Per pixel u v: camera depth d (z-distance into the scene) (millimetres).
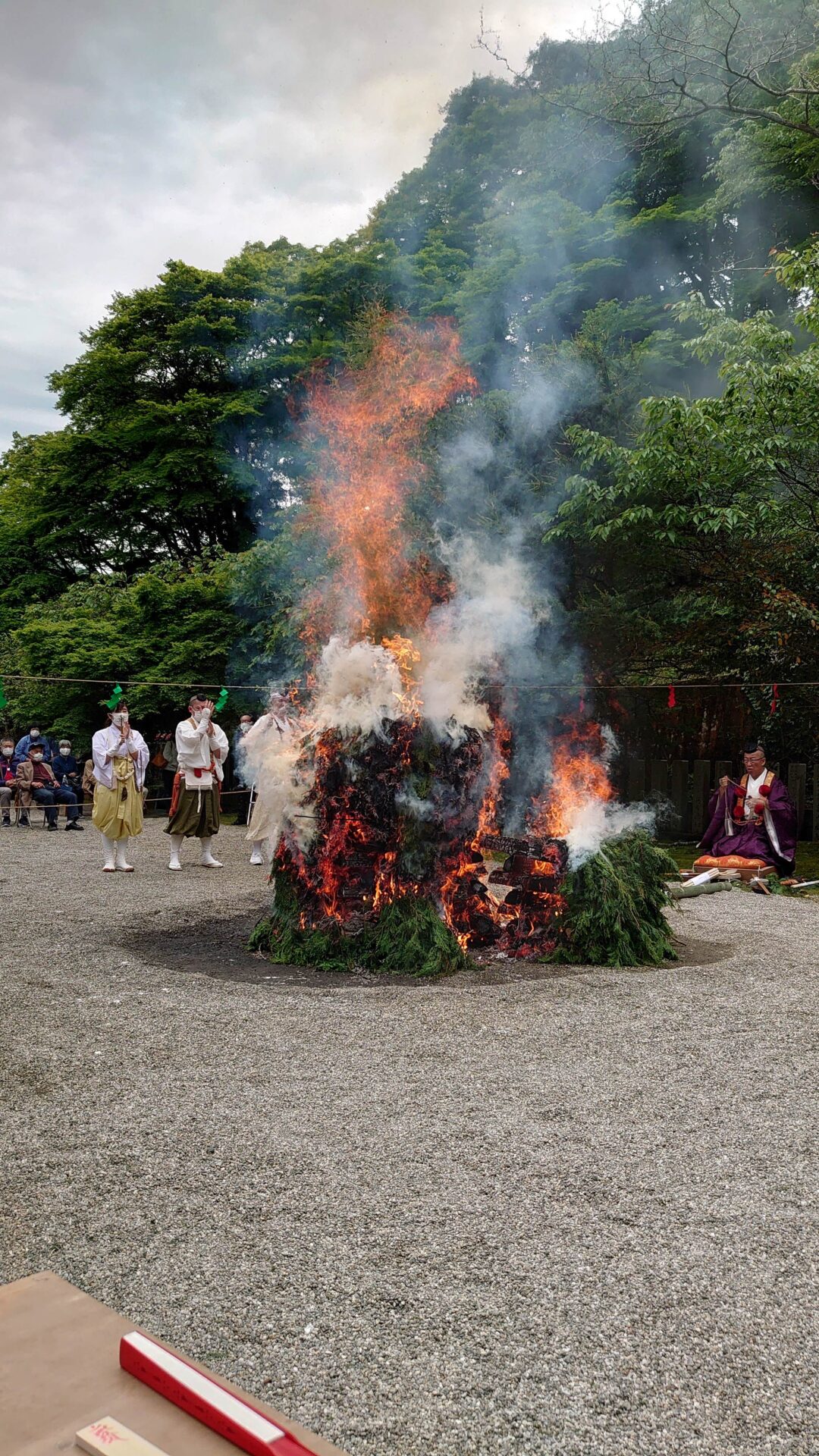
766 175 18422
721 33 14680
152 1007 5867
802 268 12234
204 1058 4980
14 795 17984
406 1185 3584
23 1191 3498
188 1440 1318
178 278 25422
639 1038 5395
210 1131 4047
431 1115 4270
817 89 13844
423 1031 5492
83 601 24500
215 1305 2812
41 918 8758
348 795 7172
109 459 26906
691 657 14844
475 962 7094
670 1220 3361
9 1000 5969
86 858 13266
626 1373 2562
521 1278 2982
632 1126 4184
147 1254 3090
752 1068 4934
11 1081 4621
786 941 8078
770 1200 3520
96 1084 4594
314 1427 2348
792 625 13047
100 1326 1572
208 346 25344
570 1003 6090
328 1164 3752
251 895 10109
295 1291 2895
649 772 15039
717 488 12898
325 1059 4984
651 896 7434
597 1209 3434
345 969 6934
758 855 11602
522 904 7684
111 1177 3617
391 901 7129
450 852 7305
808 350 12359
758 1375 2566
